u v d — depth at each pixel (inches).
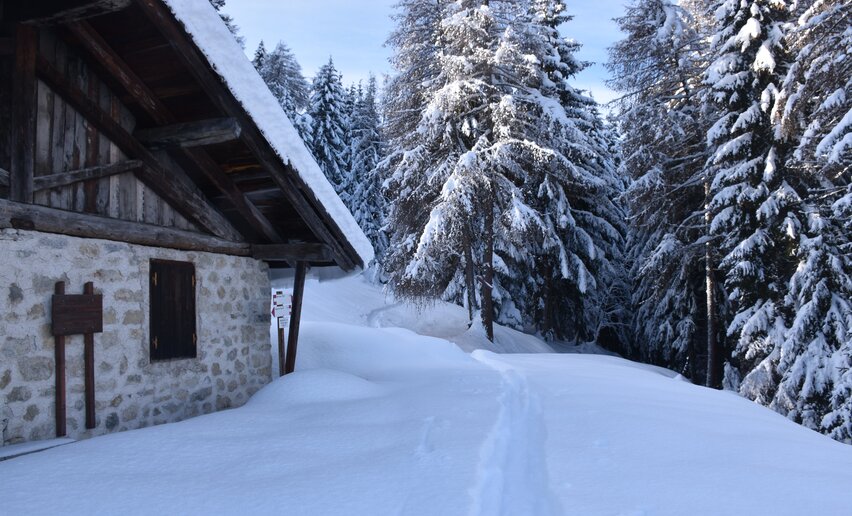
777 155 526.6
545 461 165.3
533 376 367.6
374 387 314.7
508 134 721.0
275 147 244.4
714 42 591.2
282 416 235.1
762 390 509.0
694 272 779.4
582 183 799.1
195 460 166.7
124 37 208.2
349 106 1521.9
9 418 181.3
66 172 208.1
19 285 187.3
